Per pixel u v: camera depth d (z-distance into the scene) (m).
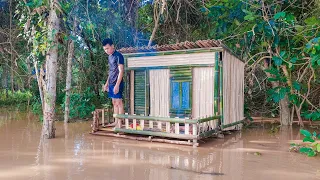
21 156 4.69
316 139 6.01
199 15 9.62
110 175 3.75
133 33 9.65
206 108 6.53
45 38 6.25
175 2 9.43
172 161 4.43
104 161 4.41
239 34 7.70
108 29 9.33
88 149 5.21
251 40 8.35
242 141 6.04
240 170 4.00
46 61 6.37
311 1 7.62
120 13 9.47
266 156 4.79
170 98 6.92
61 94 11.92
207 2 8.99
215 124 6.27
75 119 9.30
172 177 3.68
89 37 9.84
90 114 9.66
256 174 3.83
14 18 10.30
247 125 8.27
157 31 10.09
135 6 9.47
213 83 6.43
